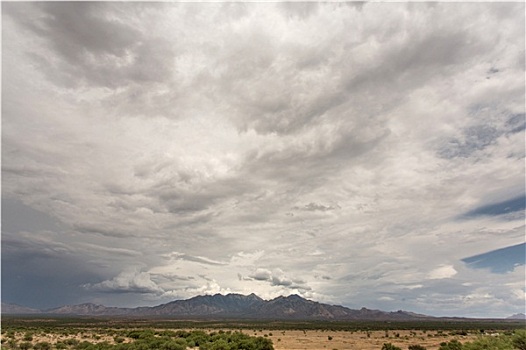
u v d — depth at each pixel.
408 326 184.62
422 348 65.88
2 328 103.69
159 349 59.34
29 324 146.38
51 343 66.44
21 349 58.34
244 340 63.47
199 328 147.88
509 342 42.44
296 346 74.88
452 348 56.88
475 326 175.88
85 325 156.88
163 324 187.25
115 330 115.31
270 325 192.88
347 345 77.81
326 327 173.50
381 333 126.81
